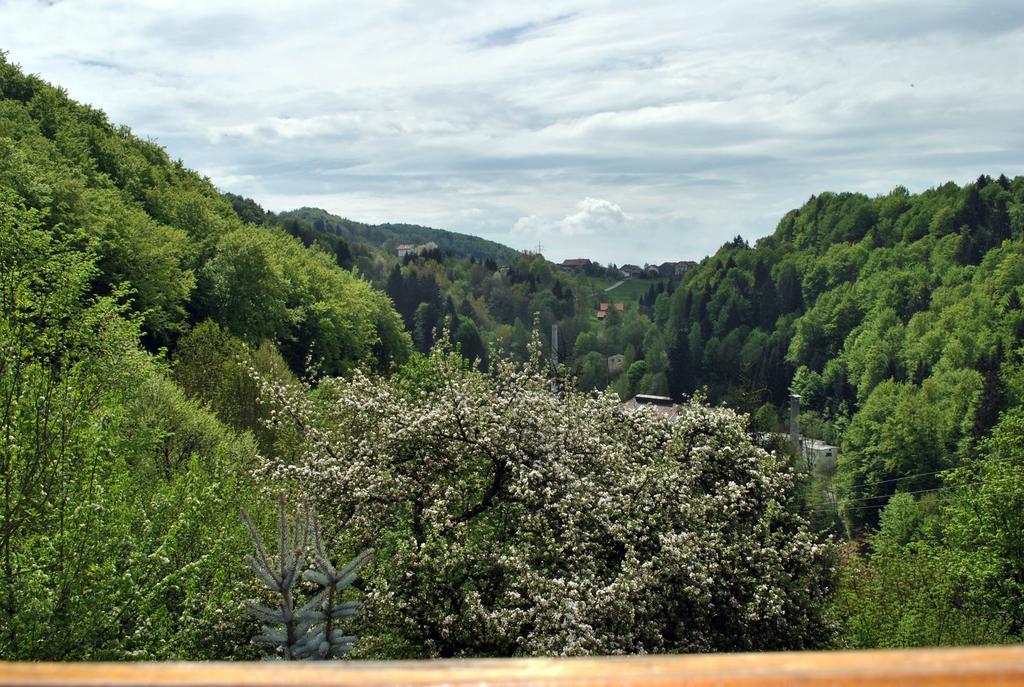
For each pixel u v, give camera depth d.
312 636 7.16
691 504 14.62
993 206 121.25
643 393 123.25
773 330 133.00
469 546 13.59
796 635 14.95
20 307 15.06
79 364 13.66
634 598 13.10
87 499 12.20
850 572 29.52
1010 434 36.97
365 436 15.46
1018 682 0.76
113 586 11.96
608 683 0.80
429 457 14.64
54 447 12.70
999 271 90.38
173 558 14.14
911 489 70.38
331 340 66.62
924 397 73.56
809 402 104.31
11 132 53.81
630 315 163.12
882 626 27.39
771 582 14.66
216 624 13.17
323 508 14.75
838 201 150.38
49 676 0.83
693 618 14.01
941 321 89.06
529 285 171.38
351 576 7.23
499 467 14.97
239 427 32.94
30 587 11.13
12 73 65.50
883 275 110.94
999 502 34.03
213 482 15.49
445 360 17.83
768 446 17.77
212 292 56.88
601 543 14.23
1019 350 77.75
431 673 0.84
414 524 14.63
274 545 14.69
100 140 65.19
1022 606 32.22
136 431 20.03
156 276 47.69
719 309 139.75
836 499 72.31
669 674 0.81
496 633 12.56
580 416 16.38
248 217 128.62
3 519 11.59
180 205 65.81
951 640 27.11
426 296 145.38
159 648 12.37
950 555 35.09
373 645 13.34
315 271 72.56
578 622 12.12
